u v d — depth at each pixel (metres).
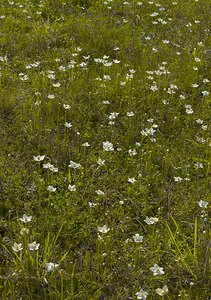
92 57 2.25
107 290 1.20
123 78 2.04
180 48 2.39
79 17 2.59
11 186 1.46
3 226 1.35
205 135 1.79
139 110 1.91
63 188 1.50
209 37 2.52
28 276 1.18
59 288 1.19
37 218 1.37
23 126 1.73
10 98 1.83
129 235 1.37
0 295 1.14
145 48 2.35
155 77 2.12
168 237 1.34
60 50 2.25
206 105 1.96
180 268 1.25
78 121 1.80
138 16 2.67
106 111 1.88
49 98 1.88
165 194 1.50
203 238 1.31
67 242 1.32
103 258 1.26
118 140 1.73
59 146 1.65
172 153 1.68
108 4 2.80
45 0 2.71
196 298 1.20
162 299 1.15
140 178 1.53
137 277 1.23
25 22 2.45
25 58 2.17
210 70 2.23
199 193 1.52
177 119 1.84
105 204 1.46
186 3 2.91
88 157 1.63
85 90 1.97
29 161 1.57
